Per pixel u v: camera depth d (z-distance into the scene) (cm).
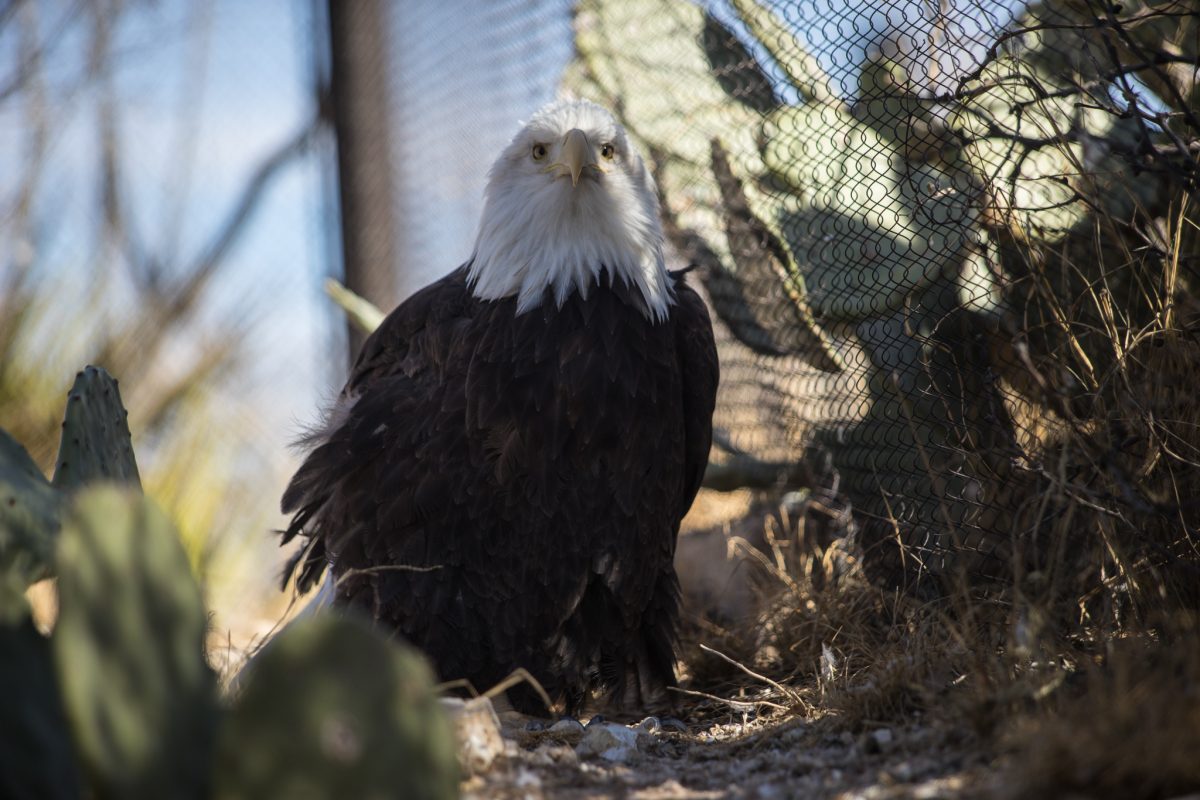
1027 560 698
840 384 889
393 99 1478
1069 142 729
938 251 793
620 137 789
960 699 554
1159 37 791
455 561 735
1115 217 762
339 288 1161
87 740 380
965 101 731
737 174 952
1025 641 595
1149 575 625
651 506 766
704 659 861
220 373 1686
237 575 1523
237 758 371
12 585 432
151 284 2033
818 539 941
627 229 770
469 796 529
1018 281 725
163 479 1545
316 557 832
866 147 816
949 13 747
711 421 841
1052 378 714
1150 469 636
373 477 751
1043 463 696
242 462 1638
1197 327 657
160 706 396
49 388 1584
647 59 1025
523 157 784
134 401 1638
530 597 744
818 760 568
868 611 799
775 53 891
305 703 372
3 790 403
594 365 743
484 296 777
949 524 727
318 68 1717
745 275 964
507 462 730
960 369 788
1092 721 465
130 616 392
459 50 1296
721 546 1023
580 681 775
